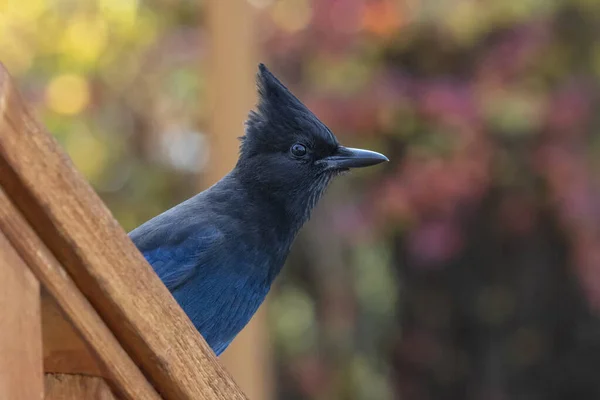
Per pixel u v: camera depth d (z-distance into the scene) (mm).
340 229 14195
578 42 13977
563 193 13922
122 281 3156
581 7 13758
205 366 3432
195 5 14125
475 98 13180
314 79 13125
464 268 16938
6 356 2902
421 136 13328
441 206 13523
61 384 3283
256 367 10047
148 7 14219
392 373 17062
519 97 13203
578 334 17391
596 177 14070
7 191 2963
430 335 17203
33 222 3006
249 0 10359
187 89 14148
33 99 13953
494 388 17797
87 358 3240
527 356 17594
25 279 2994
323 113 12945
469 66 13703
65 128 14148
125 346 3270
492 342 17703
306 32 13031
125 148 14453
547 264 16828
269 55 13180
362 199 14172
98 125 14320
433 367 17266
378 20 13055
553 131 13758
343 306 15180
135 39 14117
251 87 10336
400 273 16719
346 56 13109
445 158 13227
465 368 17859
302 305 15211
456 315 17516
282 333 15039
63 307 3090
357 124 13062
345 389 15211
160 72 14258
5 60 14117
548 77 13836
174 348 3320
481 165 13328
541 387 17953
